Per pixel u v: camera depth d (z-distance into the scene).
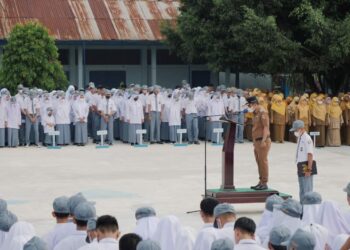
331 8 42.81
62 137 38.91
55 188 27.53
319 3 42.50
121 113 40.16
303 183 23.14
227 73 51.56
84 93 40.44
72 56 56.75
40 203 24.94
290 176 29.95
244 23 41.22
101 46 55.59
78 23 54.38
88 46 55.34
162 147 38.69
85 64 57.53
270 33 41.12
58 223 14.02
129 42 53.78
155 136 40.22
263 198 22.84
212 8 43.97
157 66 58.78
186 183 28.50
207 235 13.15
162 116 40.19
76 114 38.94
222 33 44.31
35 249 10.67
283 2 42.72
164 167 32.25
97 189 27.30
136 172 30.97
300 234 10.79
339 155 36.19
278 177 29.70
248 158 34.66
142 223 14.42
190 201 25.16
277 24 43.38
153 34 54.28
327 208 15.62
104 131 38.22
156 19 56.03
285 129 40.97
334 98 39.50
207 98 40.31
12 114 38.31
